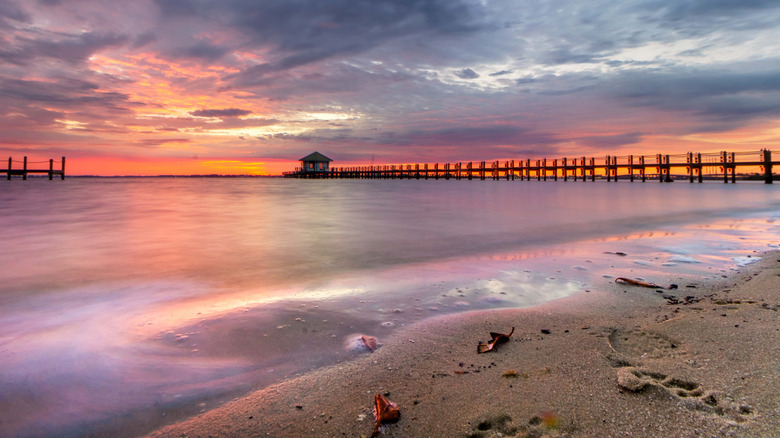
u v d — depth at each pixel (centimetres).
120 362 303
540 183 6009
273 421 230
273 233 1039
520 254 739
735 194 2709
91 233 1039
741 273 557
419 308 428
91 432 222
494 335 343
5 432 221
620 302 437
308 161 10088
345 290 504
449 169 8756
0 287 528
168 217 1434
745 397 221
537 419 220
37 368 292
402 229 1103
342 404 246
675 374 254
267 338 347
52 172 6425
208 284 541
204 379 278
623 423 211
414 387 263
